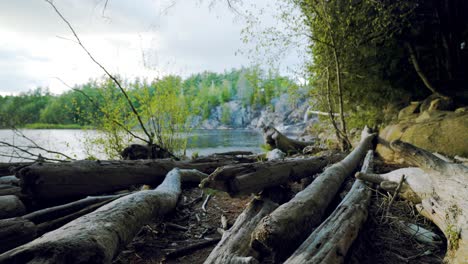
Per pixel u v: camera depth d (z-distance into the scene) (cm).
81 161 296
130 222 187
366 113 748
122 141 511
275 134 795
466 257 166
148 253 220
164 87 553
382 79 720
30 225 183
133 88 527
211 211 317
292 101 730
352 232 190
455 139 459
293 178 340
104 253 140
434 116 553
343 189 356
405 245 223
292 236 178
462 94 619
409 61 718
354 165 411
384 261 199
